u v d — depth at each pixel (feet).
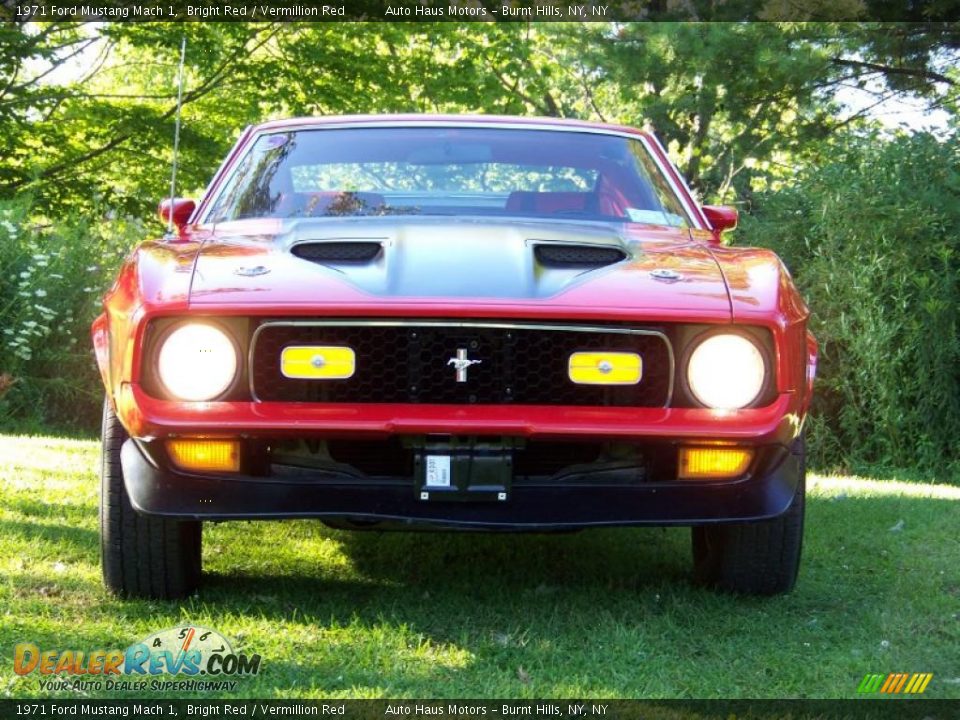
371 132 13.41
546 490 9.38
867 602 11.21
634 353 9.27
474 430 9.03
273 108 46.06
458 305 9.09
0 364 27.43
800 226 30.01
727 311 9.34
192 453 9.41
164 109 44.47
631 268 10.15
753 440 9.21
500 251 10.27
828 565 12.81
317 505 9.36
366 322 9.18
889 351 27.25
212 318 9.24
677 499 9.48
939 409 26.96
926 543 14.15
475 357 9.23
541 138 13.42
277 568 12.11
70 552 12.25
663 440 9.16
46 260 27.48
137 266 10.16
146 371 9.27
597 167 13.06
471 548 13.29
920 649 9.73
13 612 10.04
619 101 46.65
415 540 13.65
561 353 9.30
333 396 9.27
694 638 9.95
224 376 9.23
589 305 9.23
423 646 9.48
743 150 41.47
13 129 42.96
